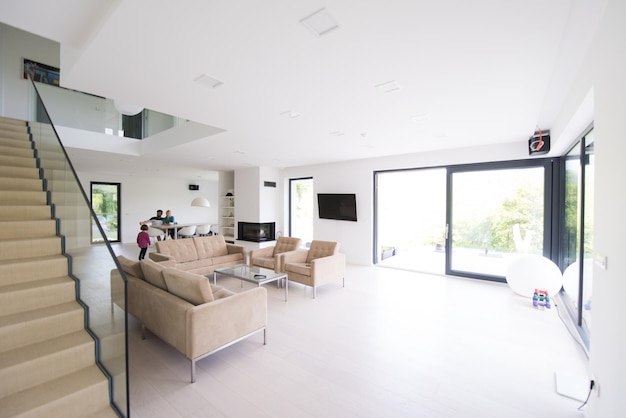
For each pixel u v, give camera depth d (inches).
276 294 181.8
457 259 224.8
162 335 103.1
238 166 325.1
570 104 108.7
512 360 104.4
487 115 139.1
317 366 100.0
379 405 80.6
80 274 105.0
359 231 273.1
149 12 63.6
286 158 268.4
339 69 92.6
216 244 240.7
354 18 66.6
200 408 78.6
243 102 121.7
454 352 110.0
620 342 55.3
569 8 63.1
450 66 90.6
